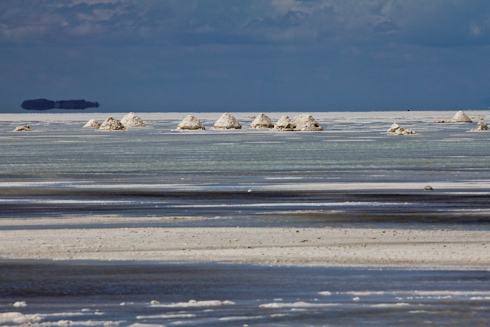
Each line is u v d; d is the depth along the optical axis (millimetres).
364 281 48531
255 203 96125
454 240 65062
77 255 57875
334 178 133500
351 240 64938
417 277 49625
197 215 84125
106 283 48375
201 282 48562
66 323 38469
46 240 64875
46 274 51156
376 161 178375
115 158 194250
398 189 113188
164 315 40188
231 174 143625
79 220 79562
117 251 59719
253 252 58656
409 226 74875
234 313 40594
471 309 41406
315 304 42594
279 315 40125
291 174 142750
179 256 57281
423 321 39031
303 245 62562
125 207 92312
